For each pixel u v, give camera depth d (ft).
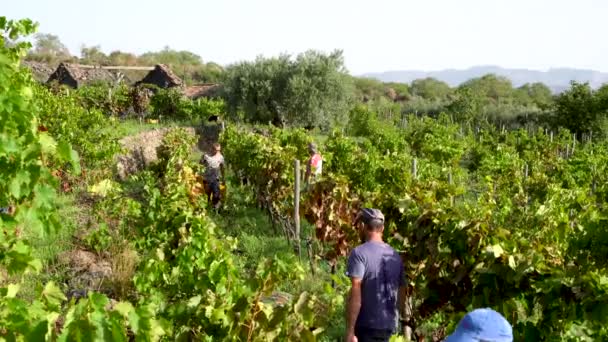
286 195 41.09
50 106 49.75
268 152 45.96
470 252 17.39
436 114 193.16
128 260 25.13
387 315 16.20
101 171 47.06
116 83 164.14
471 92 171.32
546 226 29.84
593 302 13.29
